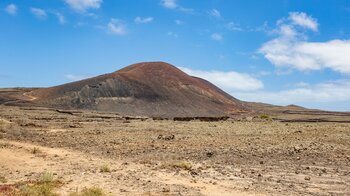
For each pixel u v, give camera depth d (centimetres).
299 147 3041
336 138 3706
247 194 1573
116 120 8344
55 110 12131
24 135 4147
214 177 1948
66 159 2630
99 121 7688
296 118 16062
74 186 1689
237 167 2280
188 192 1579
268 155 2733
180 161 2498
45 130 5072
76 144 3550
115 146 3388
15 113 9025
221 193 1583
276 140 3672
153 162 2469
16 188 1606
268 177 1961
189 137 4116
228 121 8488
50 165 2378
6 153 2753
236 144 3381
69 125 6041
